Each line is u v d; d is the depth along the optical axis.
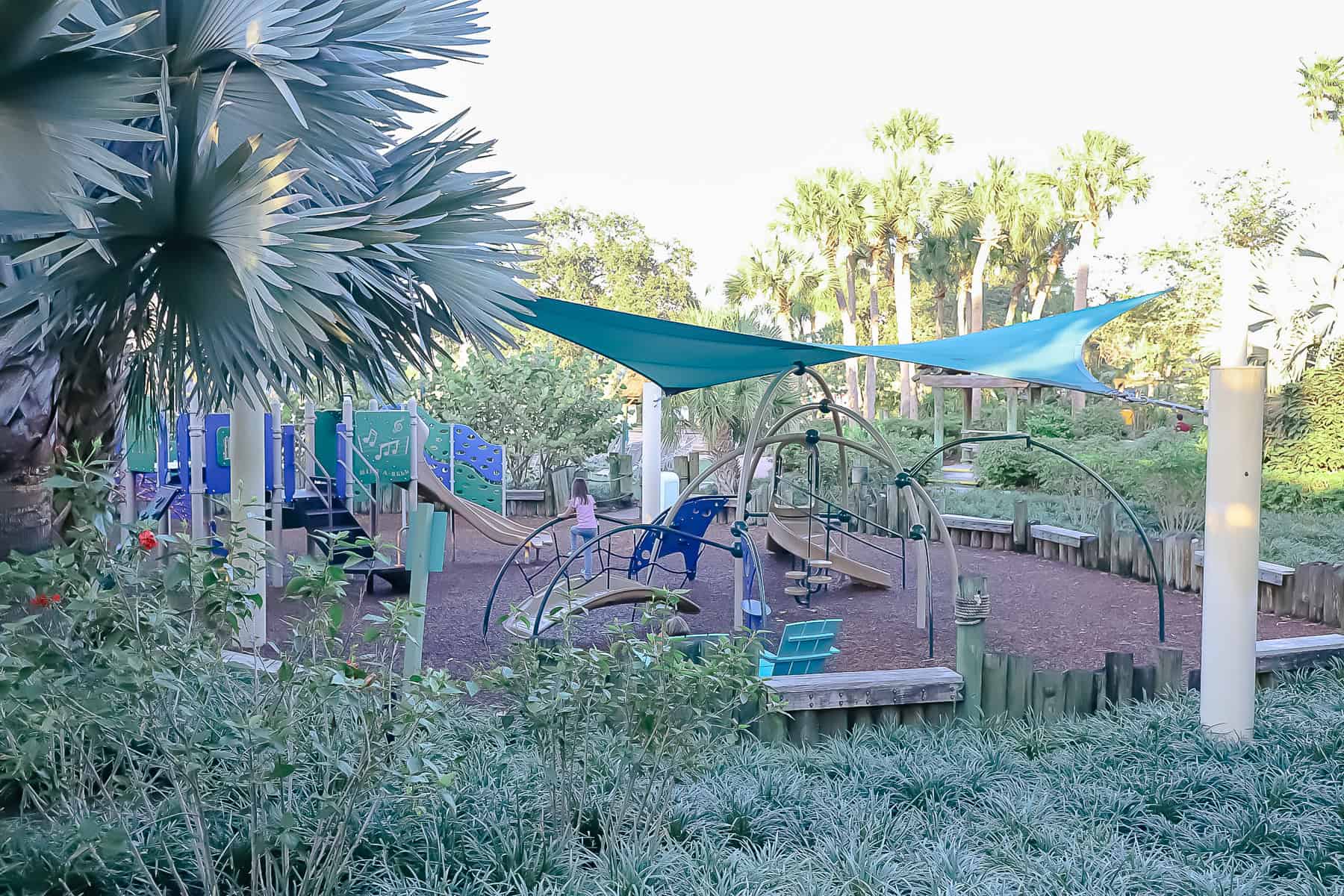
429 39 4.90
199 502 9.39
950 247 40.84
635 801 4.41
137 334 4.07
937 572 11.75
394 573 9.86
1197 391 25.47
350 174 4.43
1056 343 7.98
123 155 3.91
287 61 3.88
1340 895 3.82
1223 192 34.19
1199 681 6.54
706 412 19.06
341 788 4.00
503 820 4.16
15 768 3.44
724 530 15.22
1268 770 5.04
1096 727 5.86
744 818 4.44
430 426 14.83
